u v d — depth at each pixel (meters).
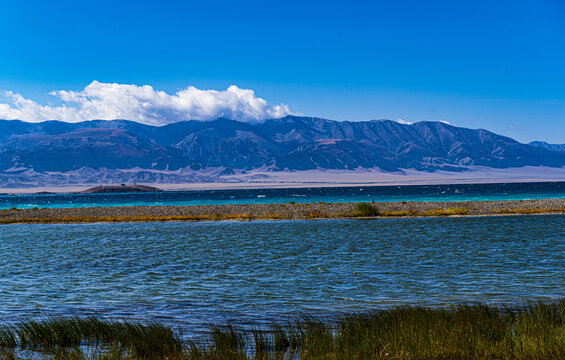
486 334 11.04
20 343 12.36
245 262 26.38
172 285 20.38
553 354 9.66
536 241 32.75
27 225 57.78
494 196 118.25
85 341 12.36
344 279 20.95
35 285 20.69
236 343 11.55
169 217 62.31
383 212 62.44
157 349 11.12
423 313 12.73
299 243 34.41
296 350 11.13
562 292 17.58
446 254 27.62
